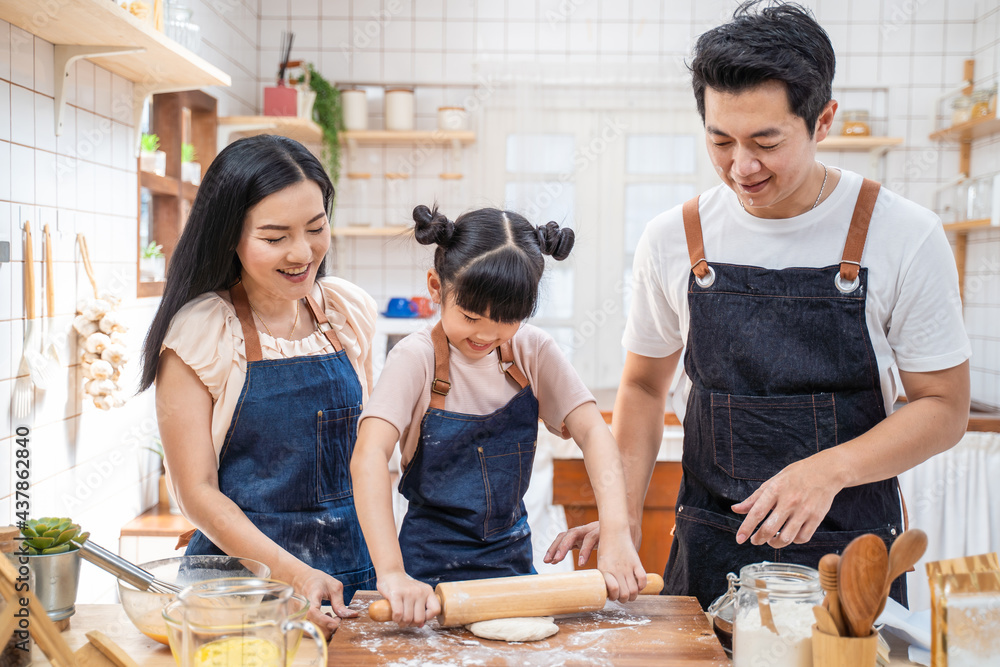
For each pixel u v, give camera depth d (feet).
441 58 12.96
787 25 3.03
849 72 12.62
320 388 3.71
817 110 3.11
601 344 13.14
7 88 5.82
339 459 3.79
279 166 3.30
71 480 6.95
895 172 12.54
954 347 3.44
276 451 3.60
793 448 3.64
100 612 3.27
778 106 3.01
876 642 2.37
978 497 8.55
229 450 3.59
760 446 3.69
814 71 3.00
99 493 7.54
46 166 6.40
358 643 2.81
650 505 8.44
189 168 9.36
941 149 12.48
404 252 12.93
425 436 3.46
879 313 3.57
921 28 12.46
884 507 3.66
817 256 3.62
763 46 2.97
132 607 2.89
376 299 13.02
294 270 3.43
